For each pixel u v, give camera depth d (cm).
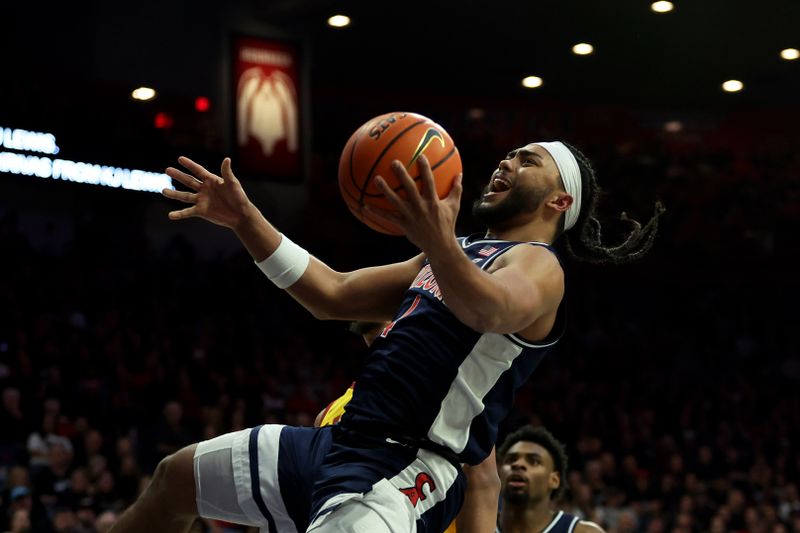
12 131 1334
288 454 254
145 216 1561
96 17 1467
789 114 2020
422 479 247
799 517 1188
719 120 2030
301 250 290
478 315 229
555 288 249
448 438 249
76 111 1389
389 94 1917
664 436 1463
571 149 281
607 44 1680
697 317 1889
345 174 250
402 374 250
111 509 864
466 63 1781
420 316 255
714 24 1577
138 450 1015
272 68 1523
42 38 1445
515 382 259
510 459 461
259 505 254
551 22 1589
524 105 1975
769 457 1495
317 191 1775
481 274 227
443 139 248
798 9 1509
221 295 1522
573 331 1770
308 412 1279
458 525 285
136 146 1417
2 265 1381
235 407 1164
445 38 1664
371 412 249
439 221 220
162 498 260
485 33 1644
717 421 1598
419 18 1573
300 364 1437
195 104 1480
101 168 1391
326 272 292
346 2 1488
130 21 1478
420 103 1931
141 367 1229
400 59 1761
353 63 1780
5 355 1163
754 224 1973
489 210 270
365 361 261
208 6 1498
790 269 1956
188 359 1285
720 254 1945
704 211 1970
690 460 1391
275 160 1509
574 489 1072
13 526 785
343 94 1889
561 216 274
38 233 1537
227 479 254
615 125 2003
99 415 1079
